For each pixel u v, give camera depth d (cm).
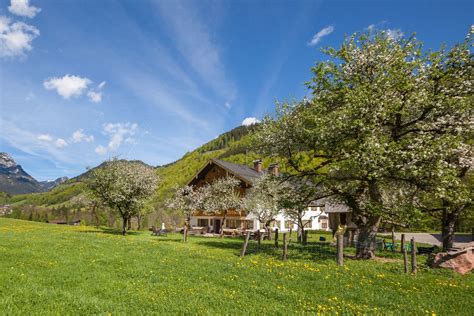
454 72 2023
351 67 2191
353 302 1002
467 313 920
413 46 2125
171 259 1700
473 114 1961
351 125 1952
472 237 4431
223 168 5538
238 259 1781
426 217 2719
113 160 4288
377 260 2014
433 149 1798
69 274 1252
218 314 836
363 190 2461
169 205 4962
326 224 7519
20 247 1880
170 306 898
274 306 925
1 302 866
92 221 6938
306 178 2523
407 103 2002
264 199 3781
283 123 2408
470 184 2447
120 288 1087
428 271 1577
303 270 1448
